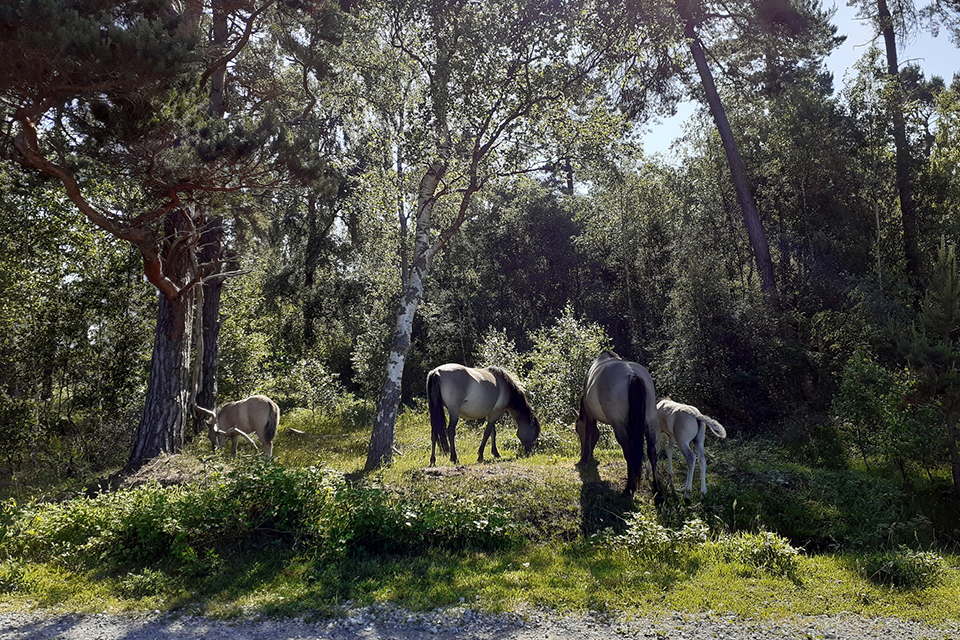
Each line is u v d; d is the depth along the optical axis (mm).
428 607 5641
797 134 21672
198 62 9273
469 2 12047
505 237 29766
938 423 10859
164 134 8625
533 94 11688
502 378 11812
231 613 5512
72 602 5781
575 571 6539
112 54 7039
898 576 6387
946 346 10453
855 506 9125
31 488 10328
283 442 14906
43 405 13859
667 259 25516
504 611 5551
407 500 8008
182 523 6984
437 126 12125
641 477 9547
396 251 24094
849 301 19344
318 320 33281
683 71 21672
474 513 7660
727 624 5289
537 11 11539
